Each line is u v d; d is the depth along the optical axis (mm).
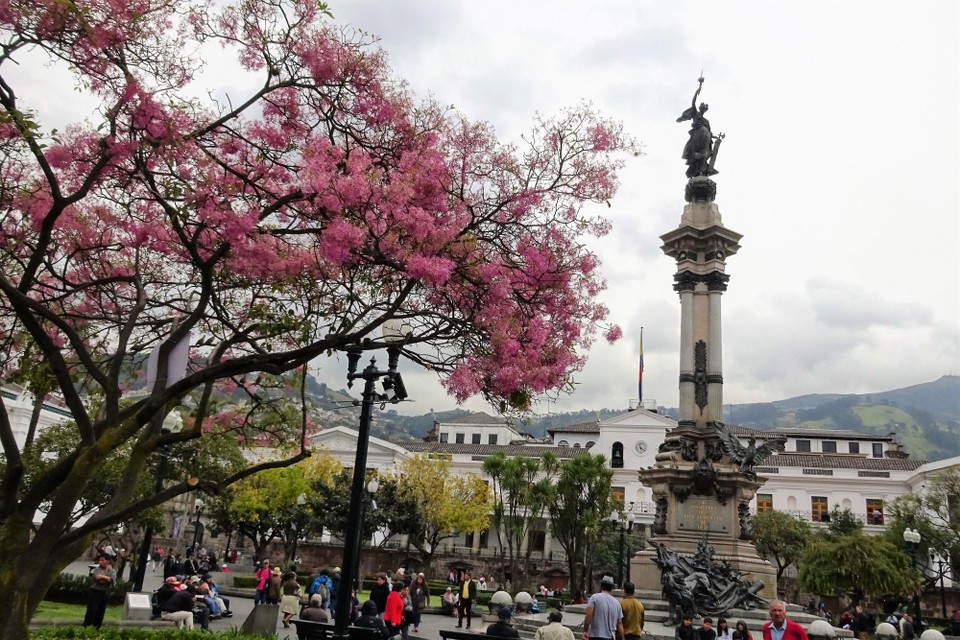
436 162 10078
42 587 8836
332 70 10250
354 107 10578
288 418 13195
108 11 9234
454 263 9523
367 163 9836
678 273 27188
